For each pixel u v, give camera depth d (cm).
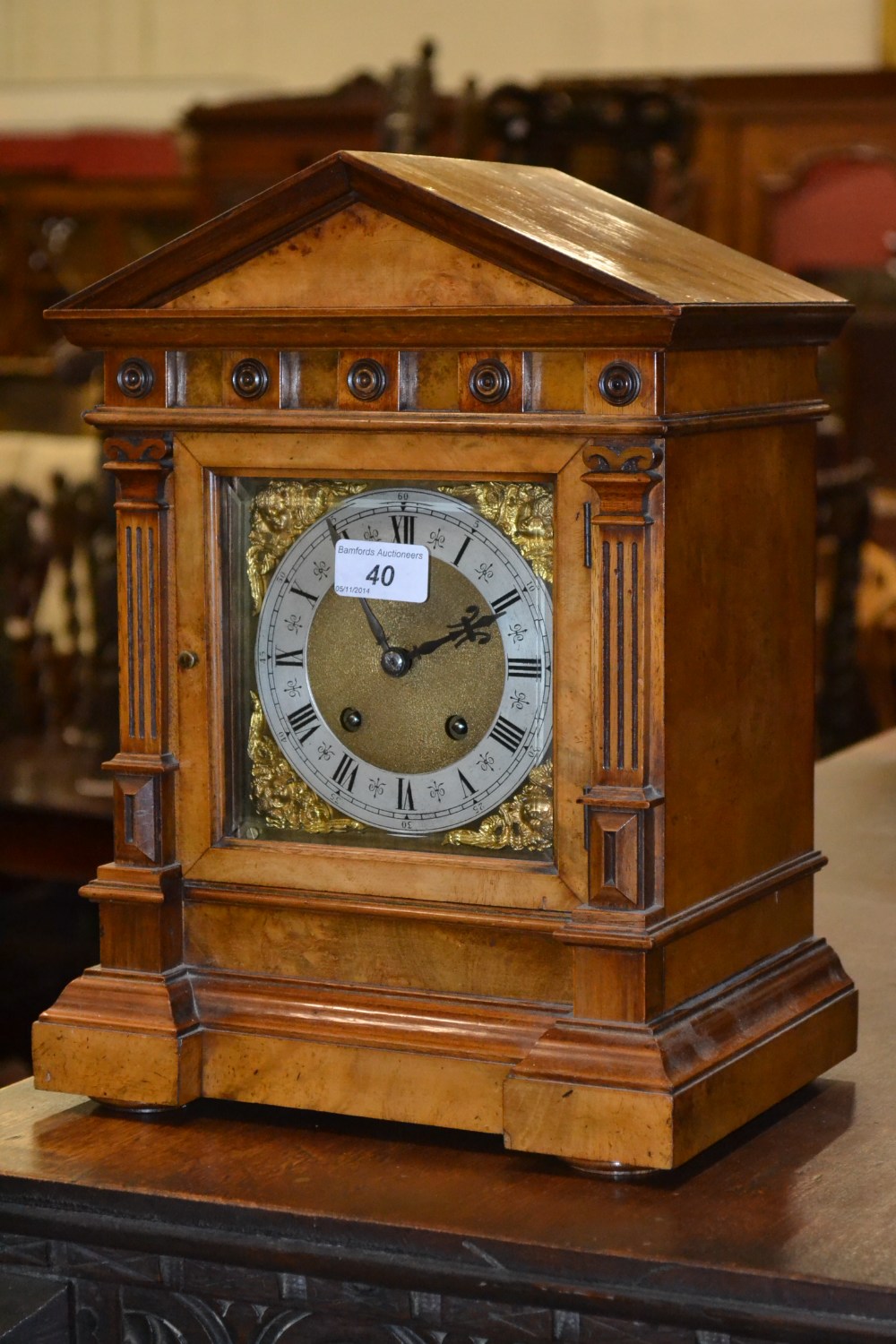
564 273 123
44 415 588
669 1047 129
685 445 128
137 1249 128
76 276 1076
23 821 434
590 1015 130
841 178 794
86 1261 130
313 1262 123
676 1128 126
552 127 595
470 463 130
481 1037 134
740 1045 135
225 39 1091
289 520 138
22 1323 127
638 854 127
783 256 805
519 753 133
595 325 123
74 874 433
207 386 138
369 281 131
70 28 1112
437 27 1051
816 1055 146
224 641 140
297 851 139
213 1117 140
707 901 135
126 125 1083
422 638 135
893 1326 112
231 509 139
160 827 141
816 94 786
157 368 138
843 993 150
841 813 244
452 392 130
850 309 147
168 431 139
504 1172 130
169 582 140
